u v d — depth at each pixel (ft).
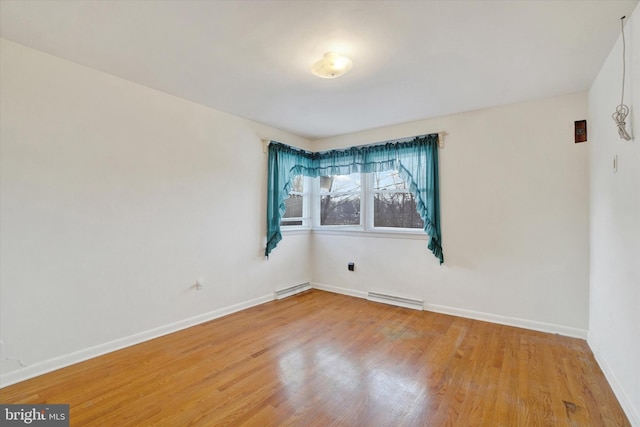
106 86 8.14
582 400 6.07
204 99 9.99
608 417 5.58
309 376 6.97
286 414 5.65
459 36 6.37
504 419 5.52
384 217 13.26
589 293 8.95
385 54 7.10
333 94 9.50
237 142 11.66
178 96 9.71
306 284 14.87
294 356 7.95
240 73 8.14
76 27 6.13
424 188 11.69
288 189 13.62
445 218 11.42
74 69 7.59
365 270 13.50
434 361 7.68
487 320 10.57
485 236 10.64
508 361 7.67
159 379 6.81
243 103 10.32
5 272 6.61
